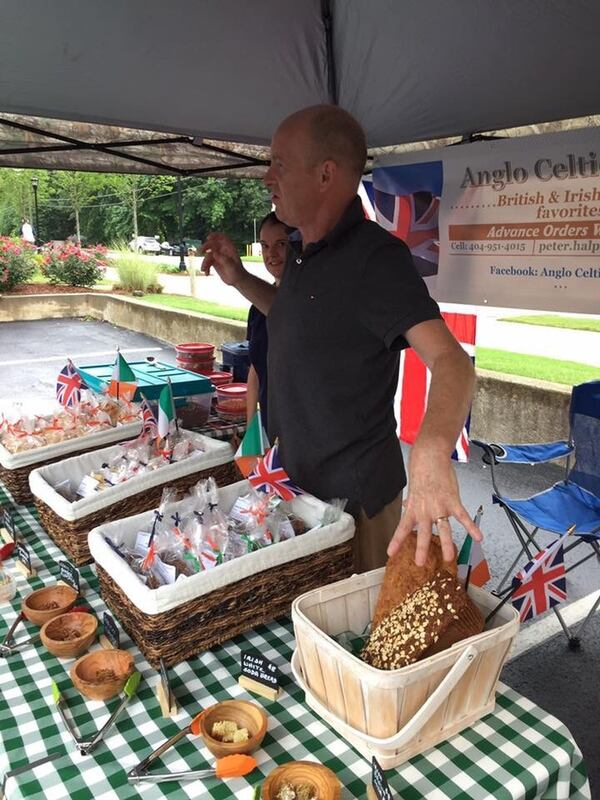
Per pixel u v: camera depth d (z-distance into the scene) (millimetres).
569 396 4621
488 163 3463
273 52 2834
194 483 1857
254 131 3266
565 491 3160
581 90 2639
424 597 1054
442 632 1019
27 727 1112
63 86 2572
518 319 9227
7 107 2570
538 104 2812
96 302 13383
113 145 3209
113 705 1158
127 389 2420
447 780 973
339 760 1022
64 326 12422
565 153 3154
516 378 5055
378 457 1732
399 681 936
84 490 1773
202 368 3404
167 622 1215
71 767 1021
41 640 1338
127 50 2537
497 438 5117
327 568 1433
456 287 3805
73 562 1674
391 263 1528
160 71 2662
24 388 7512
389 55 2848
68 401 2418
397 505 1813
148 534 1425
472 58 2666
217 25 2645
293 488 1570
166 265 19234
